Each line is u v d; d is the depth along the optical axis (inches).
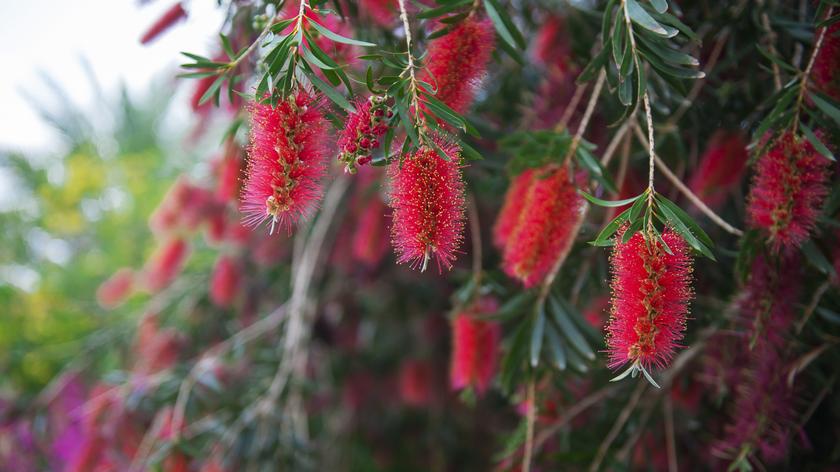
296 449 43.7
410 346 66.9
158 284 55.3
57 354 65.4
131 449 48.2
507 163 34.7
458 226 24.3
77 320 69.1
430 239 23.6
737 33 33.4
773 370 31.8
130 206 75.8
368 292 63.6
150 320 59.9
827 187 28.2
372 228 44.6
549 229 28.0
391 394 68.6
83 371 60.5
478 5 27.2
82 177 72.7
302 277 48.5
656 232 24.1
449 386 61.9
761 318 30.4
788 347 32.2
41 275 72.1
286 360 45.9
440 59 26.3
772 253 29.2
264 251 57.0
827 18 26.9
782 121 27.2
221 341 59.4
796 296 30.8
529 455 33.5
